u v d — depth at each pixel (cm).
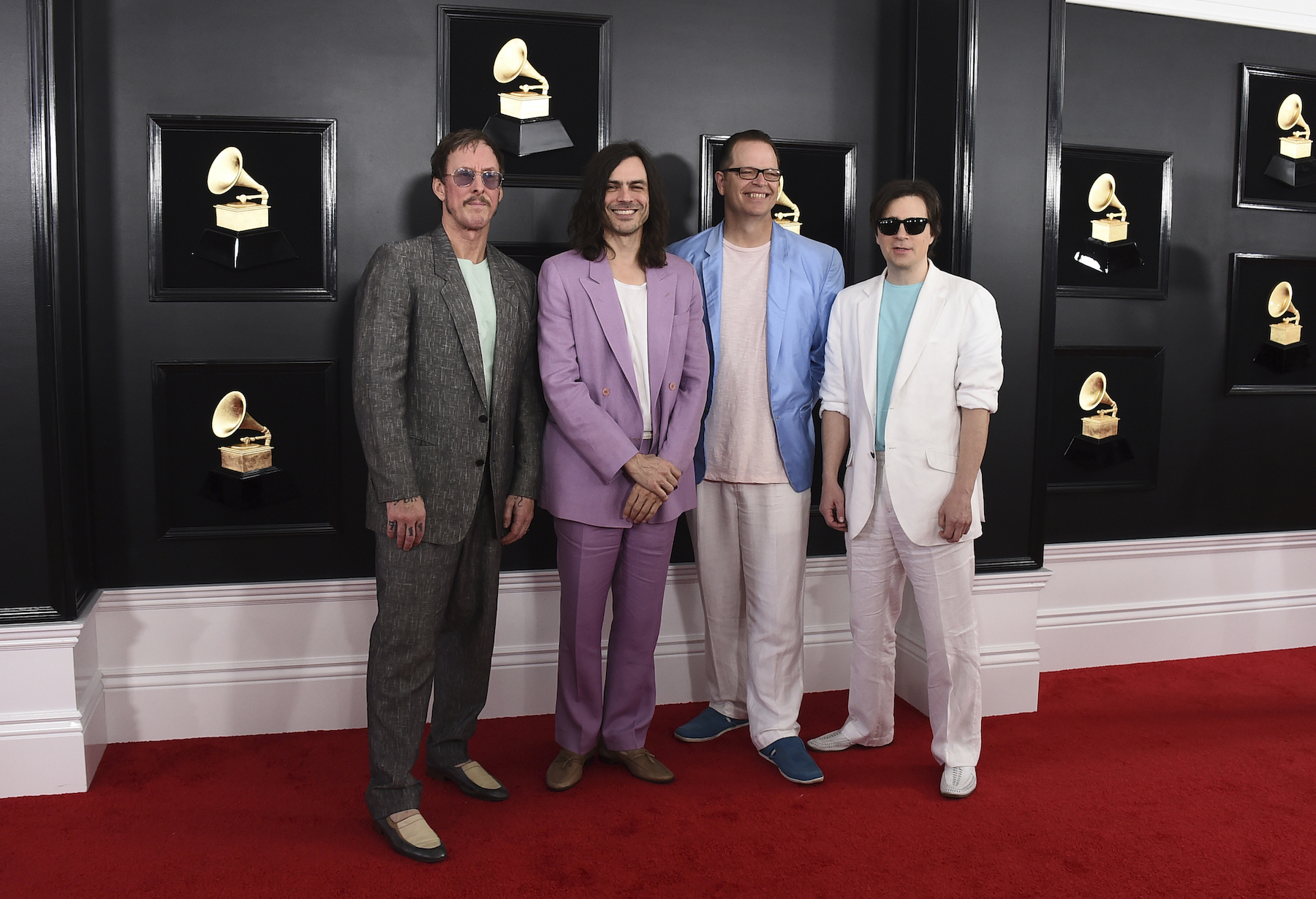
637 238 246
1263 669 345
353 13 278
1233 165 351
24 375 242
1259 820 233
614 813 238
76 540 258
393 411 217
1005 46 293
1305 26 350
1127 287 344
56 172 244
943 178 299
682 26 299
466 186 223
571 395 235
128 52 266
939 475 248
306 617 288
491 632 246
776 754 260
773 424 263
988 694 301
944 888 204
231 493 282
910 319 251
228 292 276
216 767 263
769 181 255
